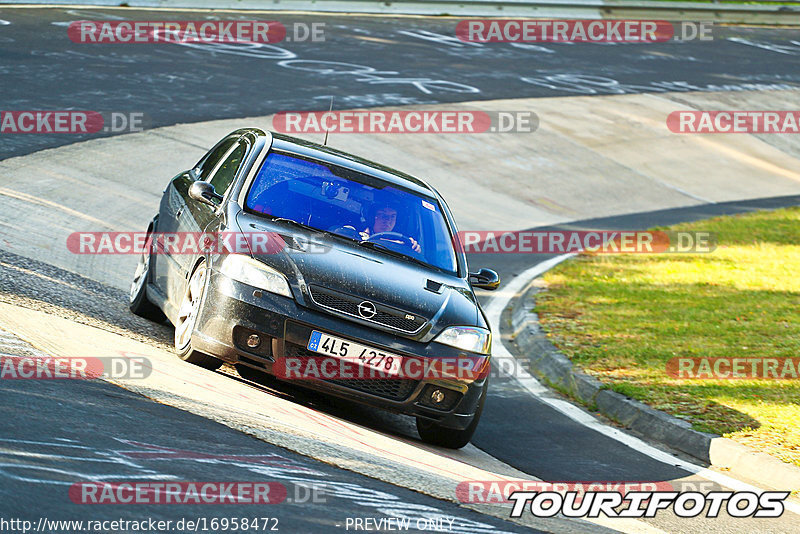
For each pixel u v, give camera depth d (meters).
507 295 45.22
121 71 66.56
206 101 64.31
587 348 35.53
